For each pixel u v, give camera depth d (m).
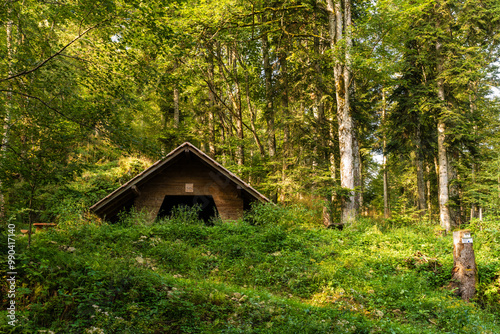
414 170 31.97
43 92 7.38
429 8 19.70
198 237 11.98
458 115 20.44
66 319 5.62
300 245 11.87
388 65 16.28
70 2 7.07
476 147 21.52
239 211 15.19
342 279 9.54
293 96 21.66
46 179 7.23
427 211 24.67
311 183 18.19
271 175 20.62
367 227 15.00
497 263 10.16
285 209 14.52
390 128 24.66
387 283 9.53
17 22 7.20
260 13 18.81
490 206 18.33
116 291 6.35
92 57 7.82
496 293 9.06
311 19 21.36
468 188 21.48
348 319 6.74
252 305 6.88
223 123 25.84
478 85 27.53
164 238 11.64
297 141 19.84
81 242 10.23
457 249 9.62
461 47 20.72
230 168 21.92
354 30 16.47
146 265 9.24
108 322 5.49
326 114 24.70
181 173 15.38
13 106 7.43
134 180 14.41
